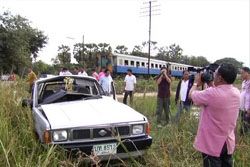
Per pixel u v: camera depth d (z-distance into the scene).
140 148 5.20
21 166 4.55
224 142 4.19
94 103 6.03
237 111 4.23
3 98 7.12
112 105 5.92
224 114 4.13
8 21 32.06
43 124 5.19
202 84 4.50
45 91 6.87
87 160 4.86
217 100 4.11
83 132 5.04
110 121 5.17
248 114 7.22
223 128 4.16
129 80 13.22
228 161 4.31
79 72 14.77
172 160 5.33
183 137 6.05
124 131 5.18
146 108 10.38
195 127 6.83
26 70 10.03
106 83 11.93
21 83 8.72
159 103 9.68
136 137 5.22
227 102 4.12
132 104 10.54
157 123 8.32
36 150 5.17
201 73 4.48
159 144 6.00
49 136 5.00
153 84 15.69
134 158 5.19
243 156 5.24
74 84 7.00
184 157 5.52
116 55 34.09
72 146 4.92
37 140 5.52
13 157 4.68
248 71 7.38
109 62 29.52
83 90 6.91
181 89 9.00
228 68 4.16
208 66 4.50
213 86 4.29
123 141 5.02
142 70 39.88
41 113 5.73
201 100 4.22
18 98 7.56
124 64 35.66
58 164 4.67
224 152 4.25
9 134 5.34
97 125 5.08
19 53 31.67
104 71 12.16
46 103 6.28
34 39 38.78
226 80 4.17
